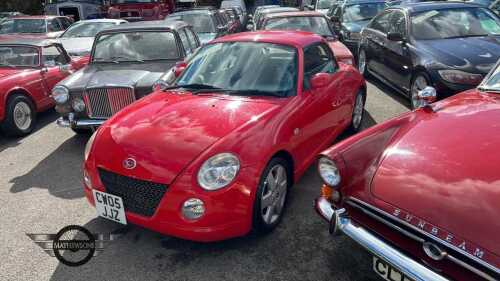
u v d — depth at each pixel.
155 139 2.79
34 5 21.56
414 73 5.59
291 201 3.52
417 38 5.87
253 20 12.95
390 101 6.48
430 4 6.56
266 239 2.96
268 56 3.75
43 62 6.40
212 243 2.93
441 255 1.78
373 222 2.14
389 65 6.55
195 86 3.68
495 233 1.70
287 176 3.21
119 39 6.02
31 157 4.92
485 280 1.67
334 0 15.63
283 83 3.48
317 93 3.67
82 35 10.14
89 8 16.45
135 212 2.68
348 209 2.28
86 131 5.75
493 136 2.24
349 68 4.91
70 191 3.90
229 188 2.52
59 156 4.91
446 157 2.14
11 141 5.62
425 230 1.85
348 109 4.54
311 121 3.47
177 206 2.51
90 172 2.87
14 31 11.55
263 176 2.75
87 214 3.43
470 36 5.77
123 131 2.96
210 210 2.49
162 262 2.76
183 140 2.74
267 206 2.92
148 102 3.48
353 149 2.41
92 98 4.98
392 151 2.32
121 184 2.70
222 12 12.00
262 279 2.55
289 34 4.23
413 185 2.05
